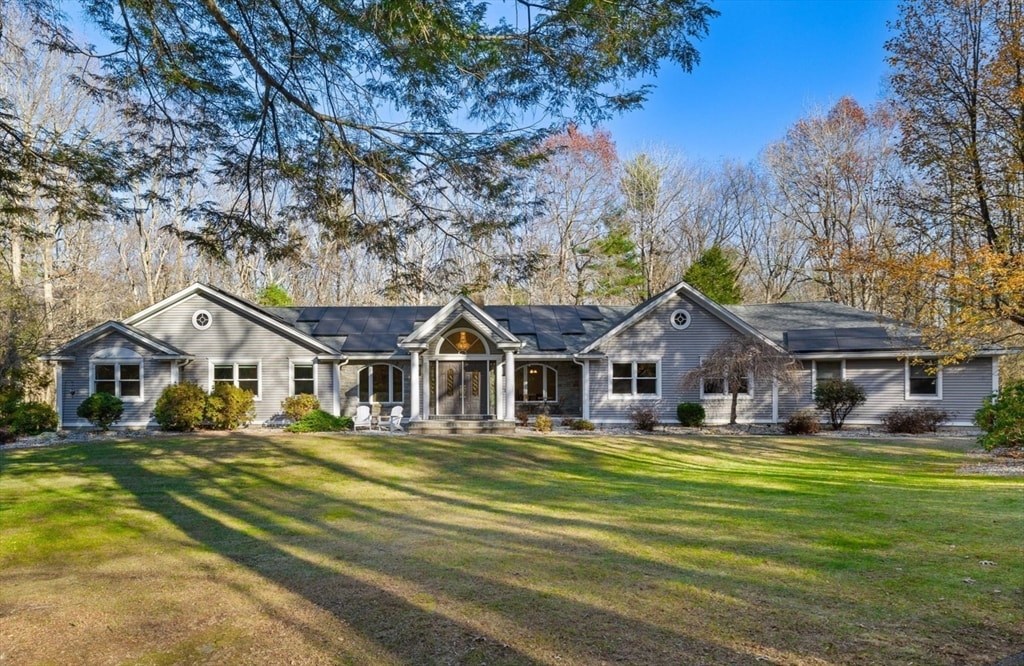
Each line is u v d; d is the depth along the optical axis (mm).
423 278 7516
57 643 4266
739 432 20578
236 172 7227
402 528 7855
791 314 25703
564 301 37875
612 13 5492
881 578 5422
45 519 8477
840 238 38188
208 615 4770
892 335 21438
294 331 22297
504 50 6027
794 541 6797
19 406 19875
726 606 4777
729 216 44062
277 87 6184
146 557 6582
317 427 20281
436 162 7000
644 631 4316
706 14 5555
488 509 9078
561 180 35500
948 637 4164
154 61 6352
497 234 7320
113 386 21734
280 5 5863
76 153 7184
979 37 16000
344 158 7109
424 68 5953
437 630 4398
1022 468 12664
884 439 18422
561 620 4543
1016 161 15305
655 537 7082
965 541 6688
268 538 7383
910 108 17594
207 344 22562
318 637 4320
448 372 21859
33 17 6508
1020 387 14398
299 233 7531
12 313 23453
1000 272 14203
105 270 36250
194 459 13859
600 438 18109
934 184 17094
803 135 38938
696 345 22578
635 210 42469
